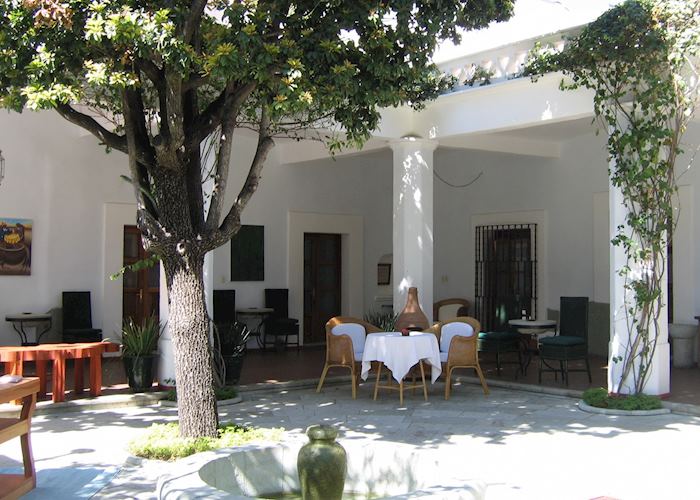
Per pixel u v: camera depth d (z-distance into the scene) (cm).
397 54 641
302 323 1409
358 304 1484
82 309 1153
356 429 748
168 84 568
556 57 857
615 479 573
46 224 1140
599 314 1238
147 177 648
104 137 631
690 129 1103
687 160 1109
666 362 862
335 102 616
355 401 901
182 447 594
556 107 905
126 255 1223
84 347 845
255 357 1254
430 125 1041
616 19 778
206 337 635
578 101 884
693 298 1105
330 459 373
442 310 1462
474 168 1434
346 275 1478
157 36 529
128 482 559
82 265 1173
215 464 400
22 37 547
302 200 1409
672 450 661
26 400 553
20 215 1116
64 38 552
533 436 717
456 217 1467
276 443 443
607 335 1230
